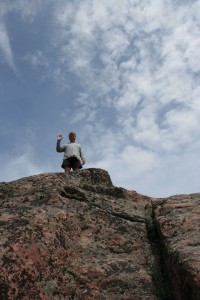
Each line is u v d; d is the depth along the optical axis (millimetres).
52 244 4516
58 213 5121
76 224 5211
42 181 6250
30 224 4676
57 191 5840
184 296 3689
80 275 4305
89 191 6430
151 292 4258
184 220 5039
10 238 4340
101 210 5785
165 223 5078
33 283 3939
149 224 5594
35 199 5602
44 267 4172
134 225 5594
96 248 4910
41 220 4816
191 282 3467
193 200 5816
